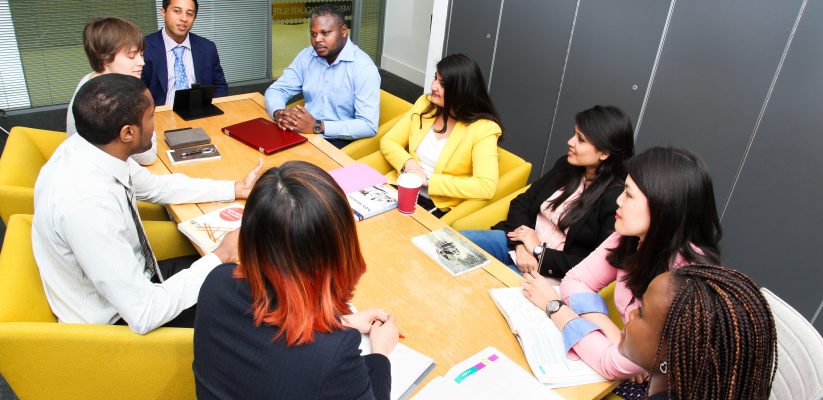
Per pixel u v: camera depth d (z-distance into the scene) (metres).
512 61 3.87
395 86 5.64
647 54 3.12
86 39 2.16
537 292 1.58
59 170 1.38
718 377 1.01
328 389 0.88
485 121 2.46
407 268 1.72
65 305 1.46
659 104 3.16
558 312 1.50
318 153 2.44
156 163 2.22
